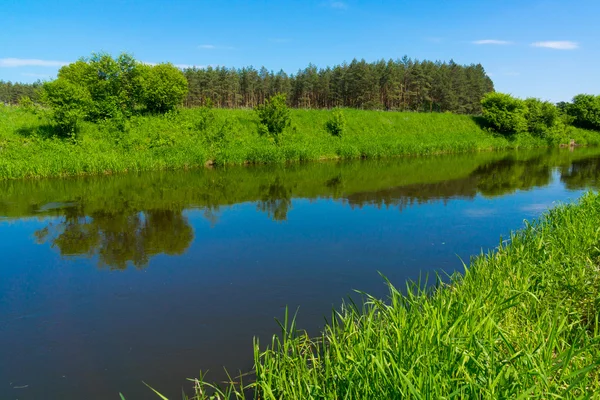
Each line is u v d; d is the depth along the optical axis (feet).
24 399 13.76
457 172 67.56
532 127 130.21
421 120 122.52
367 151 90.53
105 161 63.00
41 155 60.95
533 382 10.00
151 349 16.52
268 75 237.04
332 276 23.68
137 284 22.90
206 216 37.78
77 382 14.61
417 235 31.78
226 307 19.99
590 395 9.43
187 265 25.71
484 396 9.46
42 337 17.58
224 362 15.60
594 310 14.88
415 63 216.33
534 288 17.15
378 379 10.73
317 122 102.78
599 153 103.71
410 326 12.92
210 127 81.71
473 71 254.88
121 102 77.77
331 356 13.91
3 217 37.06
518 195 48.19
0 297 21.44
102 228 33.83
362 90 199.93
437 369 10.59
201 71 202.49
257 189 51.37
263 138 86.74
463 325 13.01
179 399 13.52
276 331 17.66
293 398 11.40
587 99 144.87
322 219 36.81
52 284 23.03
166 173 64.44
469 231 32.83
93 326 18.42
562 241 21.98
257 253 27.84
